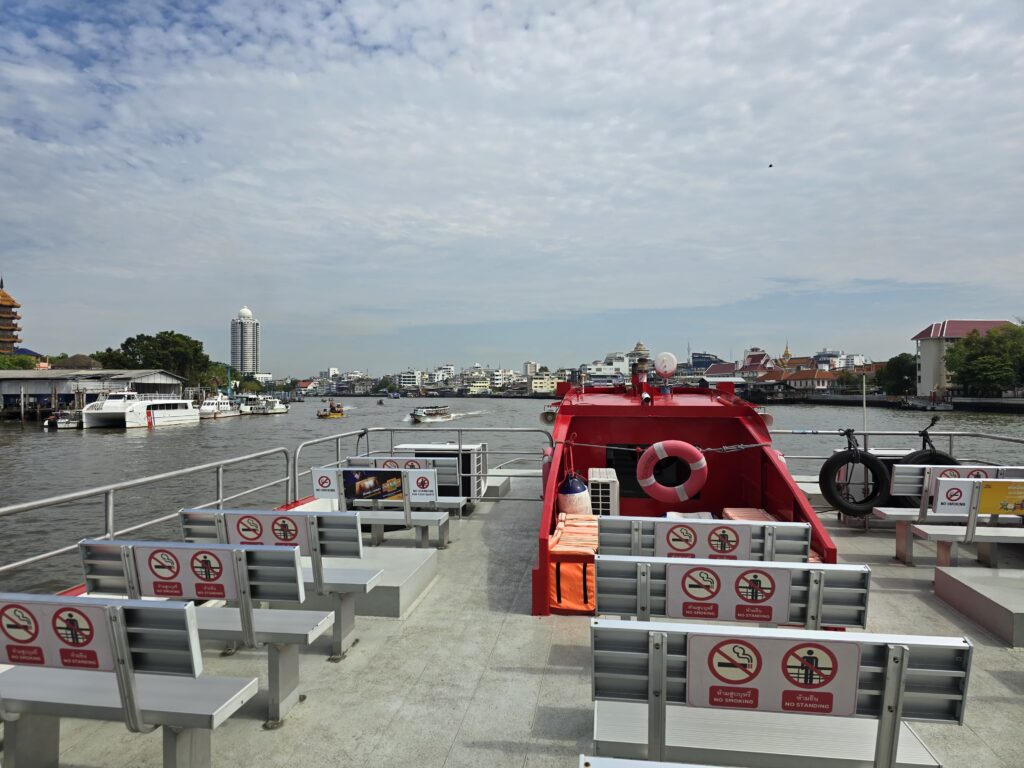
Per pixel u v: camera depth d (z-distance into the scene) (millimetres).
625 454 7812
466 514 9055
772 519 6312
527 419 100250
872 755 2627
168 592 3650
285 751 3367
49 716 3092
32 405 99688
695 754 2680
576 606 5246
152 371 102062
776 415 100188
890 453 8625
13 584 17703
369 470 7484
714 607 3564
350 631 4699
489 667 4344
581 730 3564
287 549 3504
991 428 66188
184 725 2777
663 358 8406
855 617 3465
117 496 30031
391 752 3359
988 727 3566
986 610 4930
